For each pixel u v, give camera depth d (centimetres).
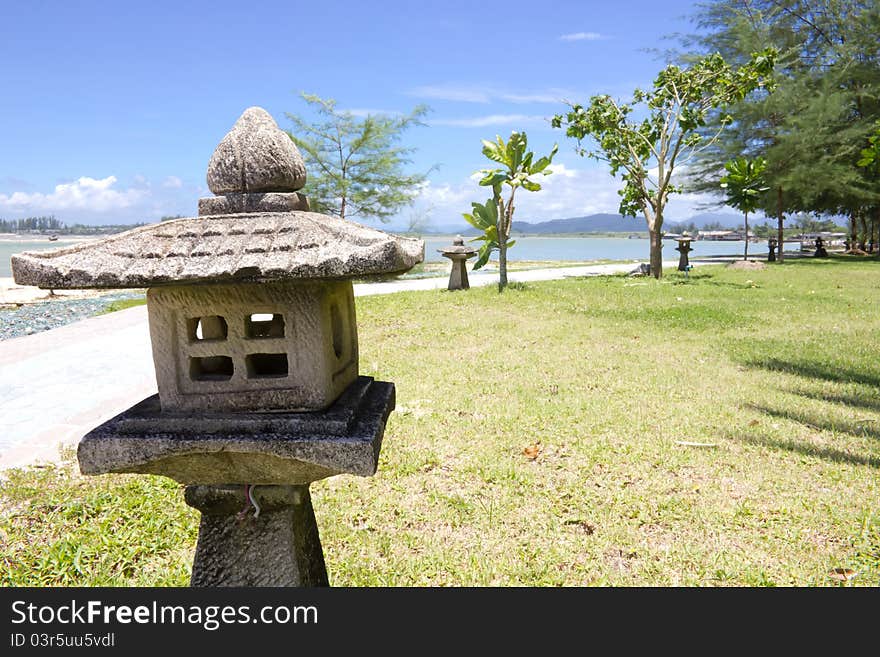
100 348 973
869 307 1152
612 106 1825
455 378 698
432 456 469
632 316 1089
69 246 189
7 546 355
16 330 1338
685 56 2686
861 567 324
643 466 451
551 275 2047
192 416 203
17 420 602
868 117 2617
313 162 2138
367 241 176
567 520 376
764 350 814
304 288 198
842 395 614
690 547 345
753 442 493
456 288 1467
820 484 420
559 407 585
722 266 2262
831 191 2712
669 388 648
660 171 1772
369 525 377
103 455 200
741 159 2473
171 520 382
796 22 2853
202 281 180
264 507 230
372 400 238
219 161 217
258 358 231
